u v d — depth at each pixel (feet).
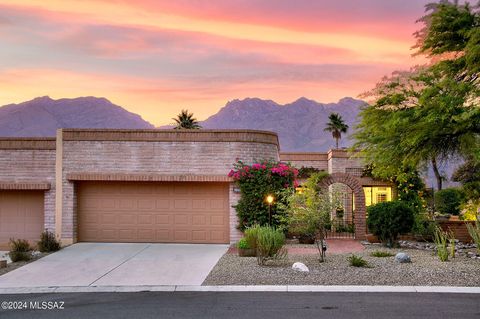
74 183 57.47
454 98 43.57
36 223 57.98
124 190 58.29
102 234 58.18
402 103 49.78
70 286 36.01
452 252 46.96
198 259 46.65
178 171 56.90
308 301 30.12
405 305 29.01
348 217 79.41
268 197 53.06
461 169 96.37
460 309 28.07
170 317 26.94
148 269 41.98
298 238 60.70
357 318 26.32
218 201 57.72
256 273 38.45
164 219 57.93
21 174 57.72
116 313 28.04
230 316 26.91
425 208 76.38
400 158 52.85
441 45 49.73
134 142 57.21
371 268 40.14
